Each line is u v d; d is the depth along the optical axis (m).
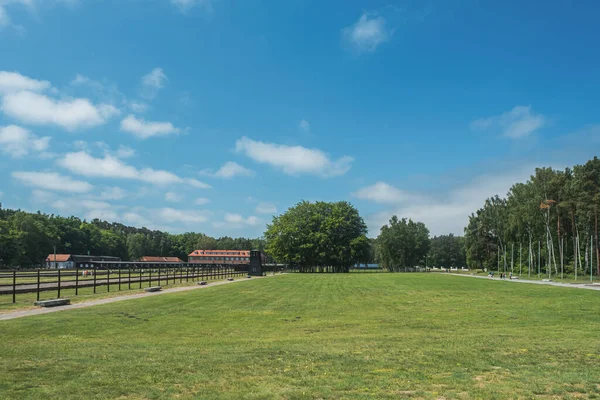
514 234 103.12
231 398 8.23
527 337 16.36
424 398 8.18
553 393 8.42
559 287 48.69
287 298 34.81
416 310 27.16
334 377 9.90
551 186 85.81
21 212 151.50
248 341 15.97
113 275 76.19
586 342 14.88
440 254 187.50
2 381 9.31
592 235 76.50
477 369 10.60
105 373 10.16
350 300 33.47
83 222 191.88
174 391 8.73
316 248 120.44
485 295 37.97
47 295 32.66
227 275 79.31
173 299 31.67
